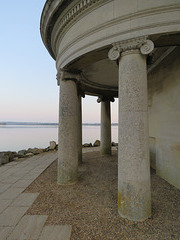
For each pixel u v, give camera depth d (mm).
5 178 5906
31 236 2729
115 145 15359
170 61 5113
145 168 3137
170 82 5148
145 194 3123
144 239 2639
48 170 7039
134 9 3195
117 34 3322
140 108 3170
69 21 4410
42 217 3293
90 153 11164
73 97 5277
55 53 6566
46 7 4574
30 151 11422
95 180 5570
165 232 2797
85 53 3912
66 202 3941
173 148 5031
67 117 5184
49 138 29297
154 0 3084
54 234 2777
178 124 4766
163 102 5625
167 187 4879
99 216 3297
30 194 4434
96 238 2674
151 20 3074
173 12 3002
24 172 6715
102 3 3578
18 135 36062
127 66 3254
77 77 5262
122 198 3236
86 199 4098
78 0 3865
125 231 2830
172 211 3475
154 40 3285
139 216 3080
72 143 5223
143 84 3229
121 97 3334
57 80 5820
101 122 10695
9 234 2773
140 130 3141
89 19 3826
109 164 7988
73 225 3021
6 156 8594
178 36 3133
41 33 5863
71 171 5195
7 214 3414
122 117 3287
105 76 7988
